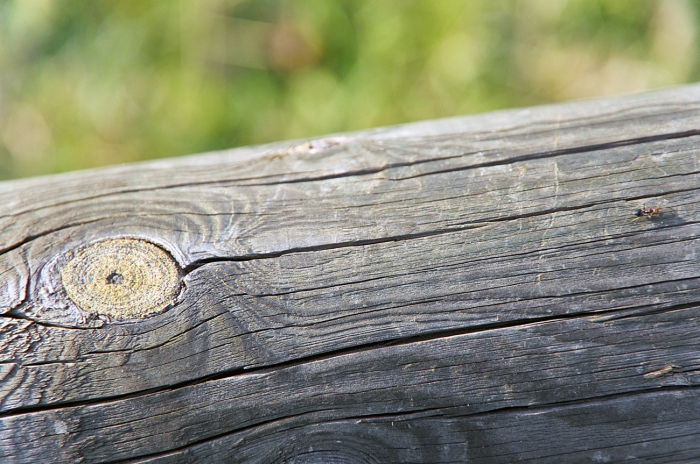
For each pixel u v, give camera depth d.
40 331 0.48
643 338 0.48
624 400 0.48
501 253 0.49
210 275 0.49
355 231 0.49
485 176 0.50
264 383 0.48
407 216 0.49
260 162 0.51
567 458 0.48
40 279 0.49
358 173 0.50
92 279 0.49
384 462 0.48
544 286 0.48
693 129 0.50
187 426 0.48
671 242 0.49
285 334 0.48
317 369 0.48
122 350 0.48
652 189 0.49
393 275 0.49
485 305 0.48
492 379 0.48
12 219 0.50
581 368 0.48
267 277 0.49
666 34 0.80
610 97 0.51
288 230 0.49
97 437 0.48
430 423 0.48
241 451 0.48
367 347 0.48
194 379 0.48
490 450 0.48
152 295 0.49
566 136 0.50
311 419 0.48
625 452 0.48
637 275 0.48
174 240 0.49
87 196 0.50
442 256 0.49
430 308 0.48
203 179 0.51
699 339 0.48
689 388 0.48
